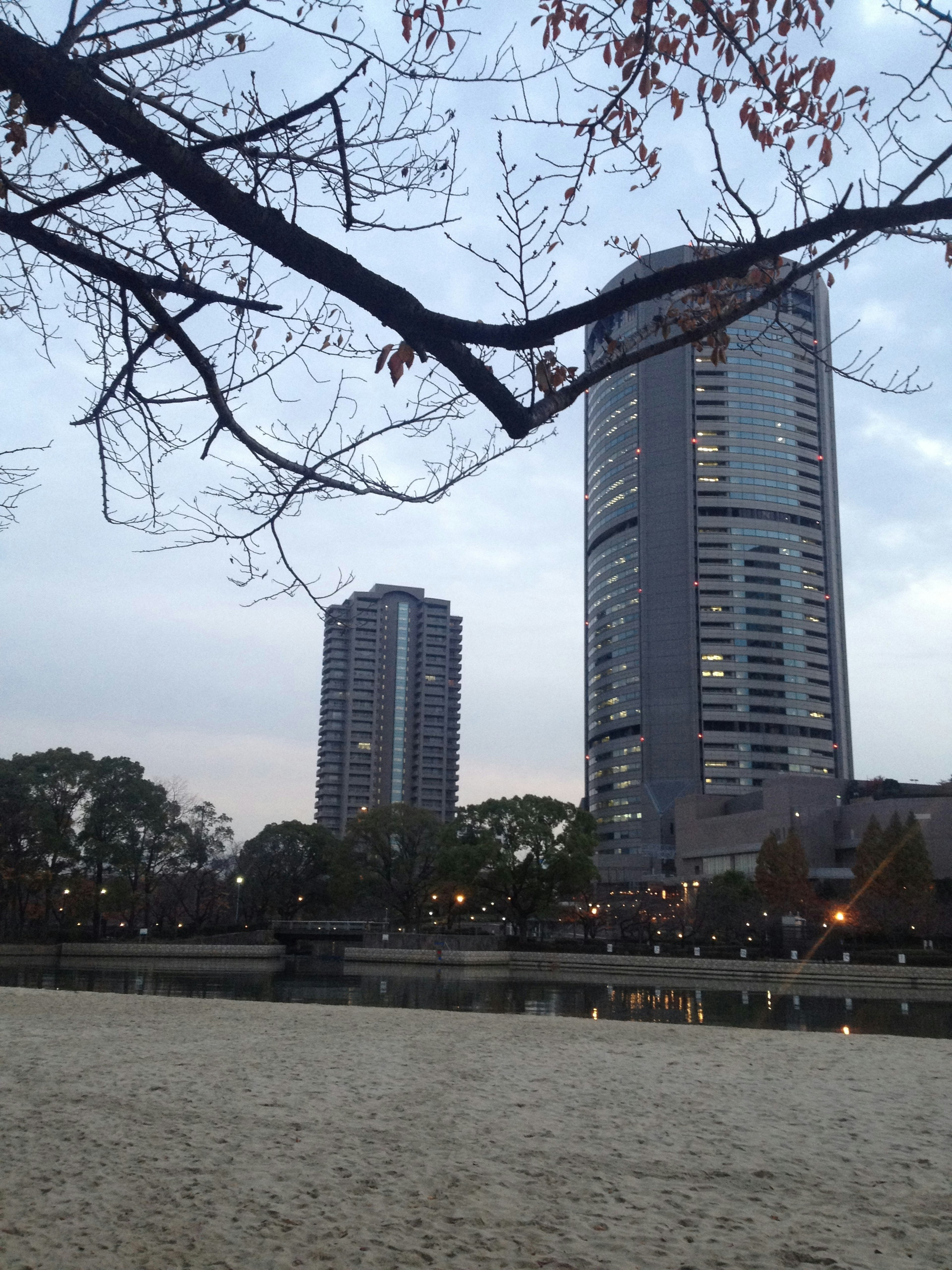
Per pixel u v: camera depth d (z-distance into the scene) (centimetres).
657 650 17925
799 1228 816
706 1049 2041
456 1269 698
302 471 611
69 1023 2266
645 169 577
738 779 17225
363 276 477
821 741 17712
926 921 8175
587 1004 5262
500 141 549
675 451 18588
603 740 18700
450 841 8962
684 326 578
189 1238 746
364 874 10775
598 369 550
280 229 464
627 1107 1341
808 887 9038
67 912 9488
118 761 8638
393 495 630
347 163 532
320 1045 1941
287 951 10394
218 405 580
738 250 493
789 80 581
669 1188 927
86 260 542
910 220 491
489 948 8400
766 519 18325
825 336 6328
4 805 8194
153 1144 1042
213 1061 1675
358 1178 925
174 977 6644
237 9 525
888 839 8519
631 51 572
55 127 478
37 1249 714
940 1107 1403
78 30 481
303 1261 705
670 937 9444
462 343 494
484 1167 980
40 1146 1021
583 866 8438
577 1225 805
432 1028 2312
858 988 6700
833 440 19925
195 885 10638
